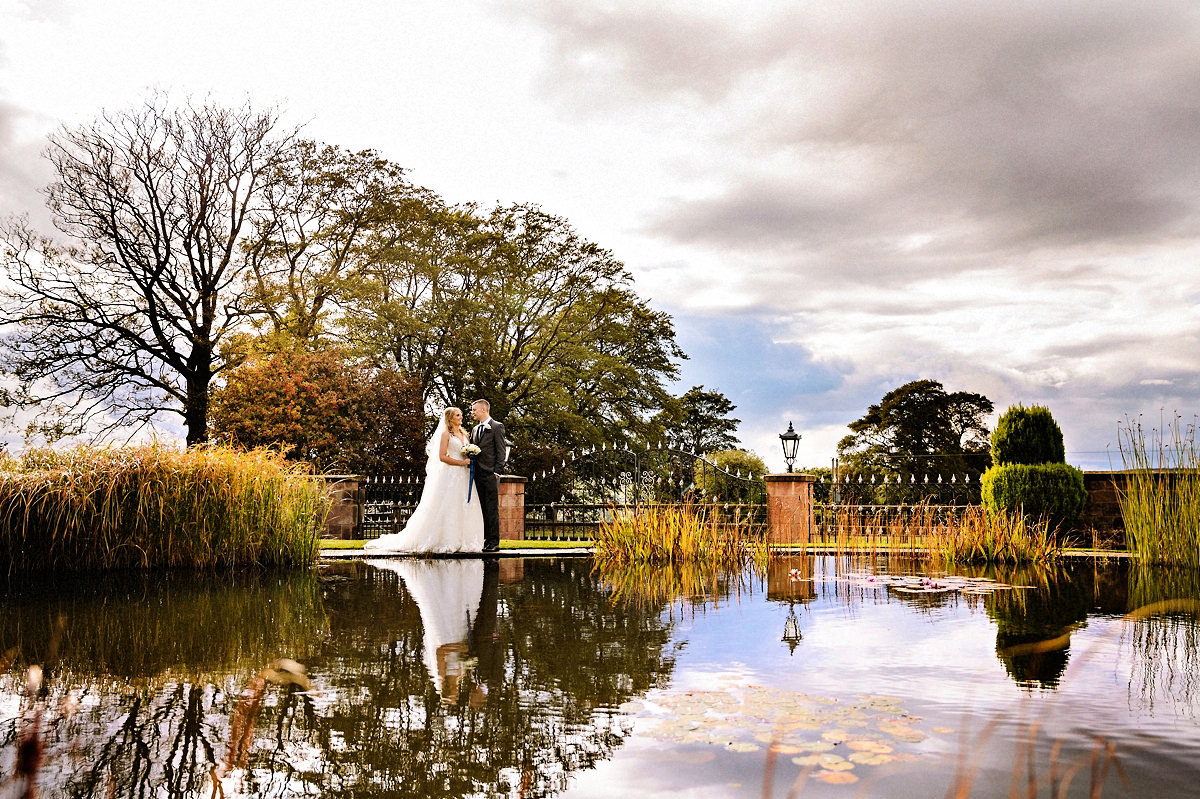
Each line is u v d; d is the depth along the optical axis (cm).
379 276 2020
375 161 1955
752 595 474
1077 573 625
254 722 194
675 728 189
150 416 1725
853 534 927
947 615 383
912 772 156
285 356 1638
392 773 158
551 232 2367
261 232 1856
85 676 247
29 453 636
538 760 166
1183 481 679
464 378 2083
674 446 3044
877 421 2817
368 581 567
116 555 634
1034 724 191
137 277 1747
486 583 553
